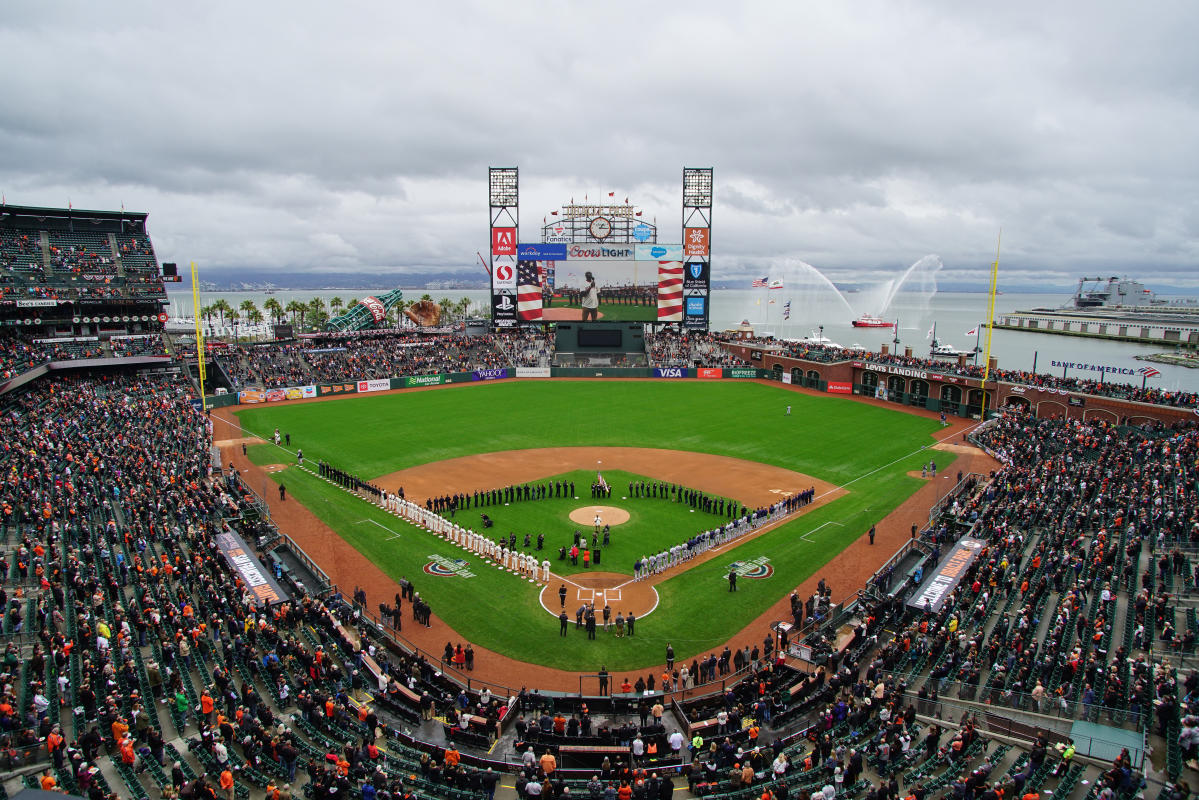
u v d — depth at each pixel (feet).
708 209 422.82
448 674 110.42
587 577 145.28
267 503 186.70
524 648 119.24
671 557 151.02
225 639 108.47
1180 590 120.98
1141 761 75.05
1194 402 246.88
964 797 71.97
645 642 121.29
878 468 228.02
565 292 426.10
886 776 79.71
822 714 92.07
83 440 215.10
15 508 151.74
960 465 230.27
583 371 414.62
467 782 80.18
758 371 408.46
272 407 326.65
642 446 255.70
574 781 80.84
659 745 90.07
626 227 428.97
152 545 142.20
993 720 88.48
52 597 113.09
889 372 341.62
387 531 170.09
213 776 77.77
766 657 112.88
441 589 140.26
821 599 126.52
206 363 364.17
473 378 400.67
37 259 353.10
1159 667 93.81
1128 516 155.12
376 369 387.96
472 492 201.77
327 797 71.15
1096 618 114.01
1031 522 157.48
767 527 174.29
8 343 310.45
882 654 107.65
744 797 77.46
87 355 323.98
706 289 430.61
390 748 89.10
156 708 91.61
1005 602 122.93
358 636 118.93
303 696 91.35
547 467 228.02
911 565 150.71
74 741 81.15
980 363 555.28
